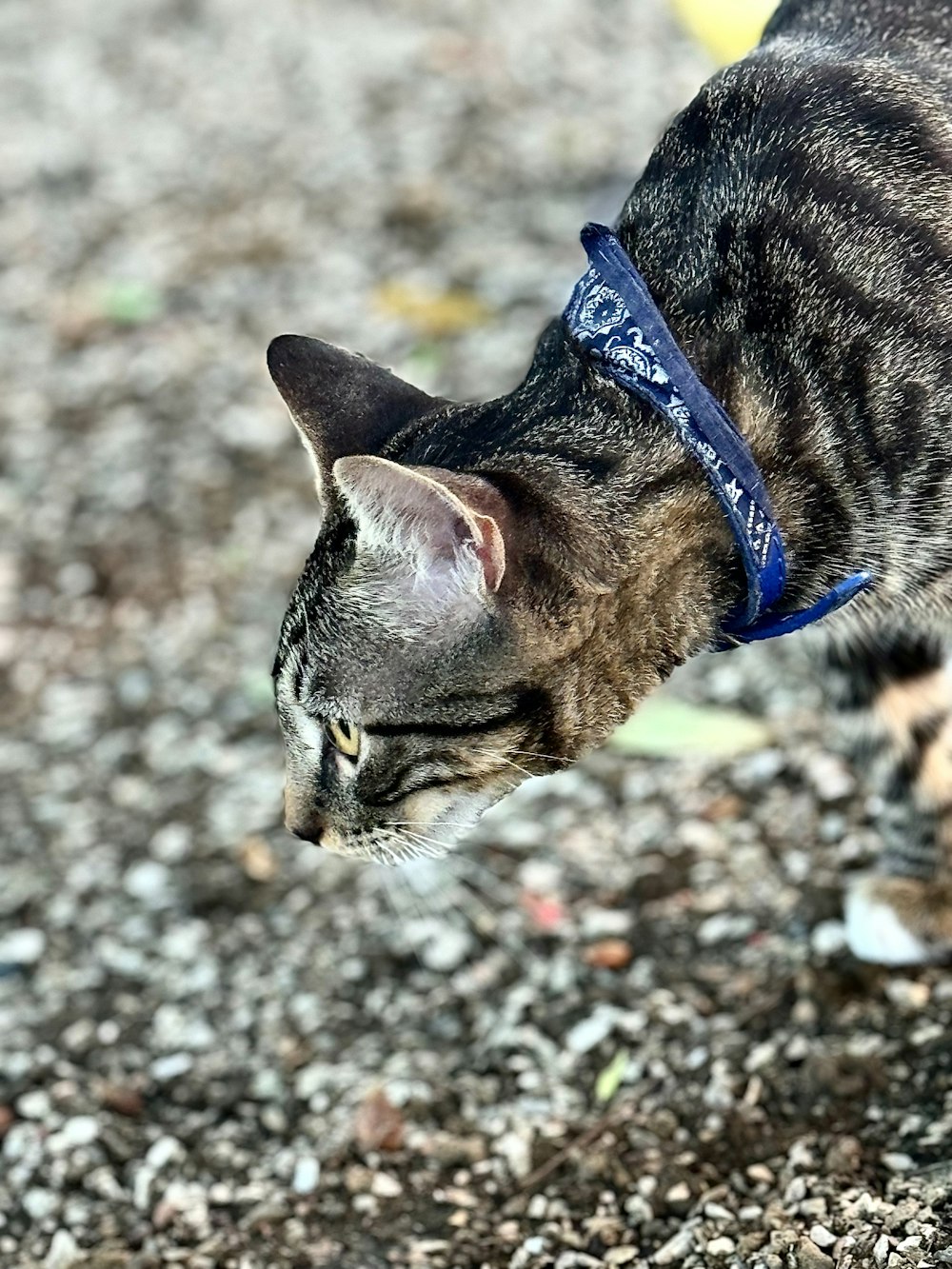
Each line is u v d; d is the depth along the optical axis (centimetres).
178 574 104
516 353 115
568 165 138
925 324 56
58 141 157
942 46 61
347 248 132
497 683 55
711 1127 66
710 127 59
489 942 78
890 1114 64
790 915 75
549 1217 64
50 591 105
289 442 114
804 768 83
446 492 50
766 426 56
